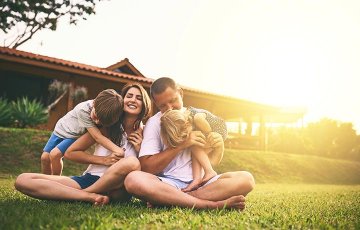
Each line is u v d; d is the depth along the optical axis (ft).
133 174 9.39
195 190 10.11
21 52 49.32
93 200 9.71
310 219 8.52
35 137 37.73
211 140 10.52
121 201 10.85
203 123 10.73
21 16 80.18
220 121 11.28
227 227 7.11
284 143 107.86
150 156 9.92
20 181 9.92
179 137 9.61
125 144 10.88
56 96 55.98
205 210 9.39
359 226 7.85
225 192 9.76
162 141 10.14
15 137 36.58
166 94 10.52
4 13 78.13
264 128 73.20
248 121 83.87
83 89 55.67
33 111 46.11
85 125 10.69
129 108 10.66
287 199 15.81
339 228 7.51
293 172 56.18
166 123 9.71
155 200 9.32
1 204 9.48
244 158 54.03
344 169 69.72
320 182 54.90
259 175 49.39
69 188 9.89
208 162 10.19
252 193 20.98
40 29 83.51
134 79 53.83
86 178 10.51
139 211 8.79
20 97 55.72
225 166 48.11
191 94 59.47
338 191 25.75
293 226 7.45
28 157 33.83
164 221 7.41
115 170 9.74
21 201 10.27
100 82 57.93
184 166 10.32
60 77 55.93
